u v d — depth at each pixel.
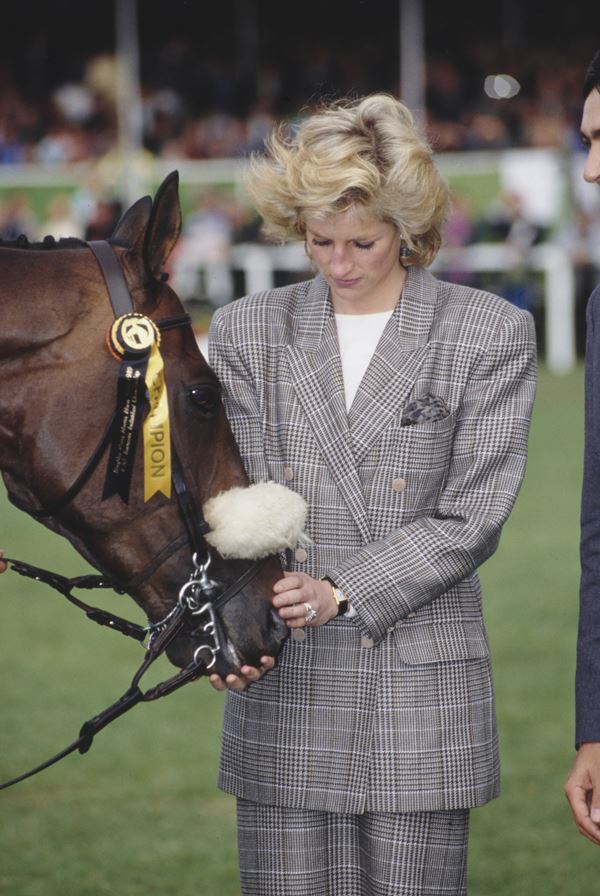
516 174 30.39
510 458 5.10
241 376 5.28
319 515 5.11
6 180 30.69
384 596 4.89
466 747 5.04
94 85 41.41
